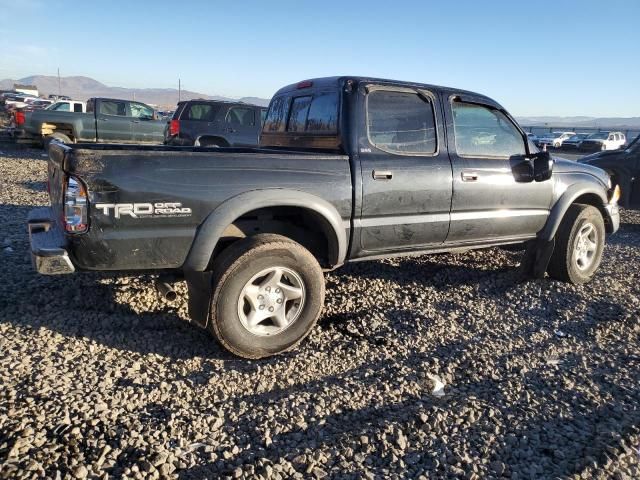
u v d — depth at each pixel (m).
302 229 4.36
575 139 42.31
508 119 5.29
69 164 3.34
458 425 3.15
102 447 2.75
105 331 4.11
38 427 2.86
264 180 3.84
